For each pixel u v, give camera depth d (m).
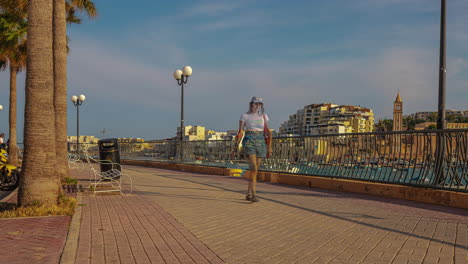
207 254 3.90
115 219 5.74
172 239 4.52
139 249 4.04
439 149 7.32
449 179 7.13
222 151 15.93
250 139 7.55
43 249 3.91
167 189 9.89
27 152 6.50
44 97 6.61
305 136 11.16
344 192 9.30
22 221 5.43
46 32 6.72
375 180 8.75
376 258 3.79
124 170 18.12
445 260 3.69
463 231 4.95
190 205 7.20
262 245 4.30
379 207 6.98
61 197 6.79
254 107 7.62
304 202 7.62
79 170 16.47
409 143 7.97
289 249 4.14
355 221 5.70
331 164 10.17
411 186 7.88
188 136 164.75
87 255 3.77
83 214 6.15
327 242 4.46
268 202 7.61
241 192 9.28
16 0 16.52
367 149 9.02
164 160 20.98
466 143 6.80
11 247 3.98
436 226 5.28
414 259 3.74
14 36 20.00
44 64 6.64
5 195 9.67
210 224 5.45
